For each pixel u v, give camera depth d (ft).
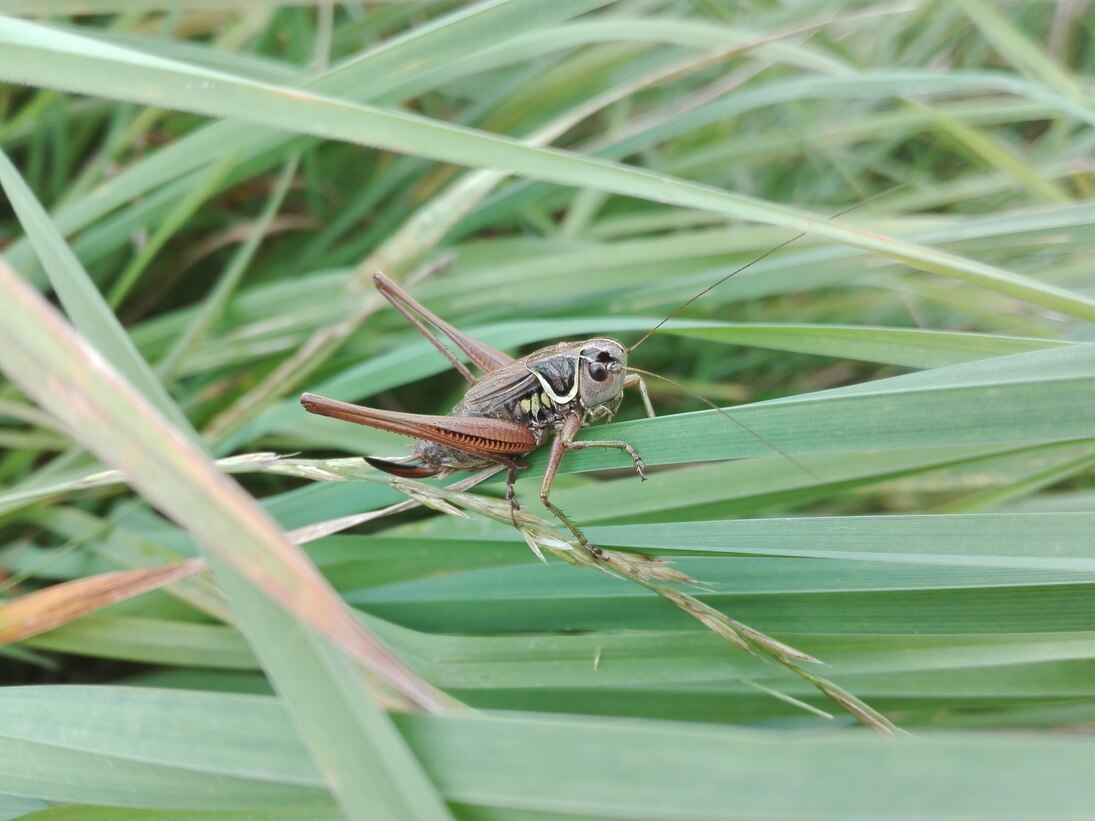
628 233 0.40
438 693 0.22
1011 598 0.23
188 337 0.32
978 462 0.26
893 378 0.23
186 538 0.30
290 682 0.20
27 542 0.31
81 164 0.39
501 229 0.41
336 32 0.38
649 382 0.37
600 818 0.18
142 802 0.21
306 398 0.26
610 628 0.25
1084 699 0.24
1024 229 0.28
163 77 0.22
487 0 0.28
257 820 0.22
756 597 0.24
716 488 0.27
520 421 0.28
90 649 0.27
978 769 0.17
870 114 0.40
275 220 0.39
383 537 0.27
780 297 0.38
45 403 0.18
